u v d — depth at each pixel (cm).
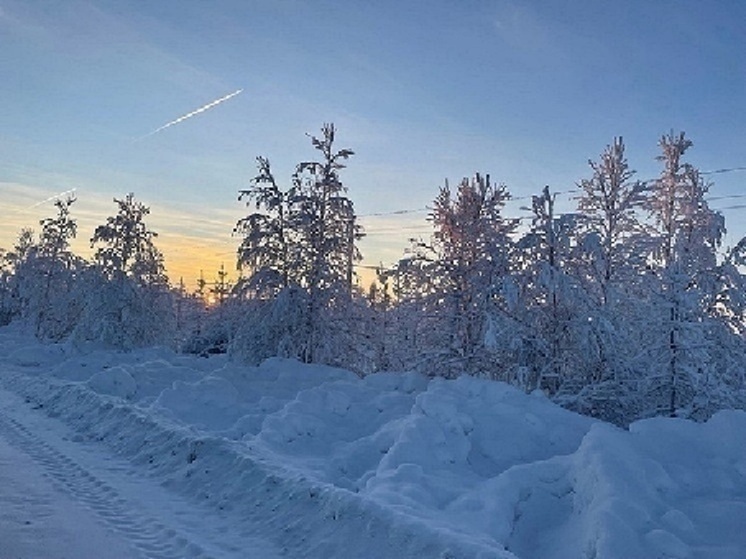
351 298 2538
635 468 891
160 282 3534
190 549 661
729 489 927
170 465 1044
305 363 2297
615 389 1802
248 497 851
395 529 663
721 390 1662
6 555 607
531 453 1161
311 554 673
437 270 2081
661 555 732
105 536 686
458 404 1274
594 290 1945
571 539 812
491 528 816
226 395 1678
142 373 1983
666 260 1903
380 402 1550
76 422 1482
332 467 1118
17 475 937
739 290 1741
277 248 2538
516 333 1858
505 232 2067
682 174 2562
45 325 4312
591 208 2042
